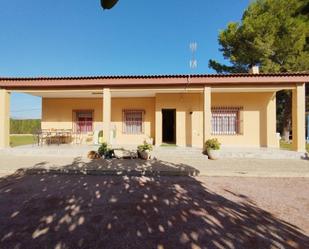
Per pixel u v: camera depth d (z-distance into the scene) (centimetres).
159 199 470
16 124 3003
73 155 973
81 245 293
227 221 366
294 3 1475
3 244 295
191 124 1173
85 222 359
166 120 1480
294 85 930
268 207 428
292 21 1399
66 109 1327
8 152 986
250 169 718
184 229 338
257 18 1439
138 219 371
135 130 1293
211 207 426
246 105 1171
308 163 813
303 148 923
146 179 637
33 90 1015
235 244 296
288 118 1838
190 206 431
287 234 324
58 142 1249
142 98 1288
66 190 530
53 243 297
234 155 932
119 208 418
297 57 1470
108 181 614
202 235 320
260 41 1419
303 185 579
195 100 1172
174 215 388
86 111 1321
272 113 1152
